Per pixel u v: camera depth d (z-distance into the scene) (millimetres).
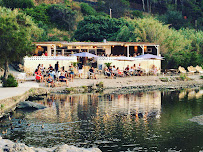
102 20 56312
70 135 15586
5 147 10719
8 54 26656
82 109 21469
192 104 23766
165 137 15461
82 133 15930
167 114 20203
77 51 43156
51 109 21359
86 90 30281
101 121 18297
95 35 55031
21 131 16109
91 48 41906
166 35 49031
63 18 65062
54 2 71812
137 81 35219
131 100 25234
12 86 26953
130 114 20109
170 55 47250
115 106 22641
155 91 30828
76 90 29453
